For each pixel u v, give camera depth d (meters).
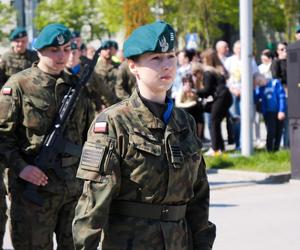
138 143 5.40
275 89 20.09
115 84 17.52
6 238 11.24
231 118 21.47
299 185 16.59
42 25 41.44
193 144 5.66
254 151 20.14
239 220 12.87
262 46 52.47
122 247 5.42
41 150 8.09
